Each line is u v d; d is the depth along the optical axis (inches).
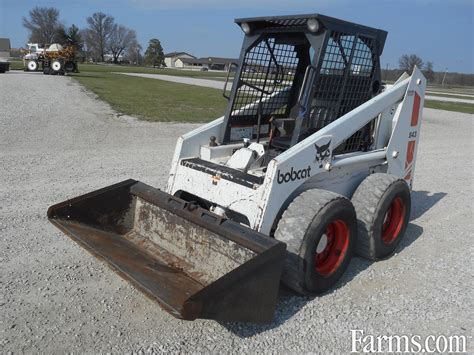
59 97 736.3
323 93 175.5
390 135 205.2
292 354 130.3
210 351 128.9
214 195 163.8
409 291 169.5
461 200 294.0
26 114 529.0
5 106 583.2
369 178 185.6
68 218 161.6
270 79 200.5
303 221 147.5
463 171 381.7
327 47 168.1
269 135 204.8
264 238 130.6
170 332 136.3
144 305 149.3
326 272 161.0
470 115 861.2
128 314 143.8
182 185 176.2
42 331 132.8
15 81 1021.8
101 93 876.6
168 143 415.2
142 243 169.6
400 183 184.9
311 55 180.2
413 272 185.2
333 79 176.6
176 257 158.7
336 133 169.3
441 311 157.5
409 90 207.2
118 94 885.8
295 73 207.9
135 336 133.3
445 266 192.4
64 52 1465.3
